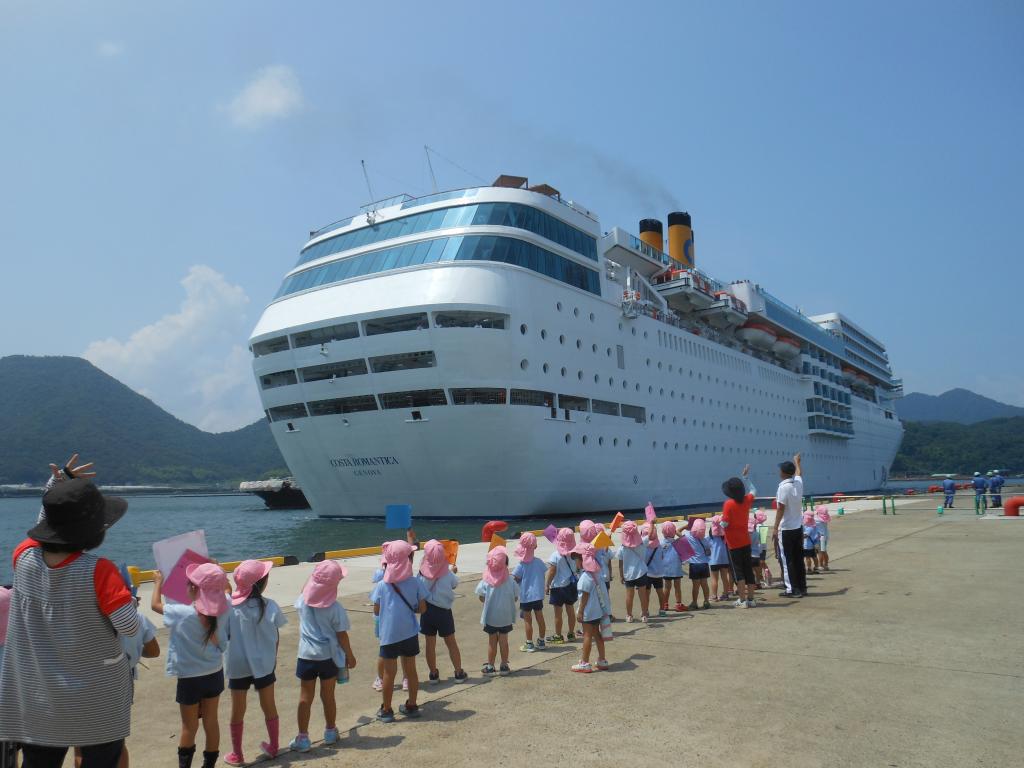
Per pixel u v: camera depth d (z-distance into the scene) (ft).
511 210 98.63
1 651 12.94
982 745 14.57
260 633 16.39
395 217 101.71
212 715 15.28
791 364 197.06
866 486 247.91
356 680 22.57
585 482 103.50
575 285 106.52
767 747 14.69
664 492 123.34
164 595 15.24
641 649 24.11
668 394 127.65
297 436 102.68
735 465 150.82
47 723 10.78
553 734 16.01
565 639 27.12
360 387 93.25
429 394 90.27
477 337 88.63
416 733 16.67
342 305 94.12
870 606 29.89
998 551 46.85
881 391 298.76
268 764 15.48
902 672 19.97
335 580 16.96
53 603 10.98
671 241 164.76
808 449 194.18
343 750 15.92
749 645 23.91
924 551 48.39
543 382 95.96
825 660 21.54
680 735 15.57
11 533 153.69
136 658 14.34
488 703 18.71
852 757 14.06
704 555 32.60
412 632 18.39
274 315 103.24
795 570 33.45
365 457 96.73
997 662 20.84
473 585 39.93
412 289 90.43
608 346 111.86
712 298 152.35
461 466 91.91
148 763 16.08
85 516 11.19
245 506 309.01
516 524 96.27
